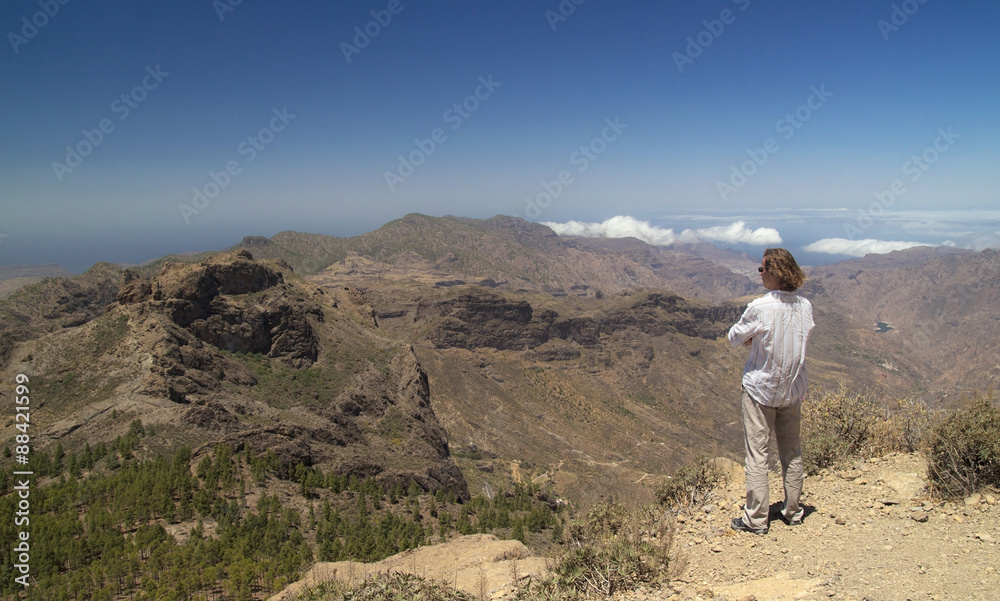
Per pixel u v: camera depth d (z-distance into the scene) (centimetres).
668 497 1045
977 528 645
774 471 1031
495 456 13525
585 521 923
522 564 1016
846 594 563
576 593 689
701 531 826
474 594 827
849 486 858
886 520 723
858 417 1008
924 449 886
